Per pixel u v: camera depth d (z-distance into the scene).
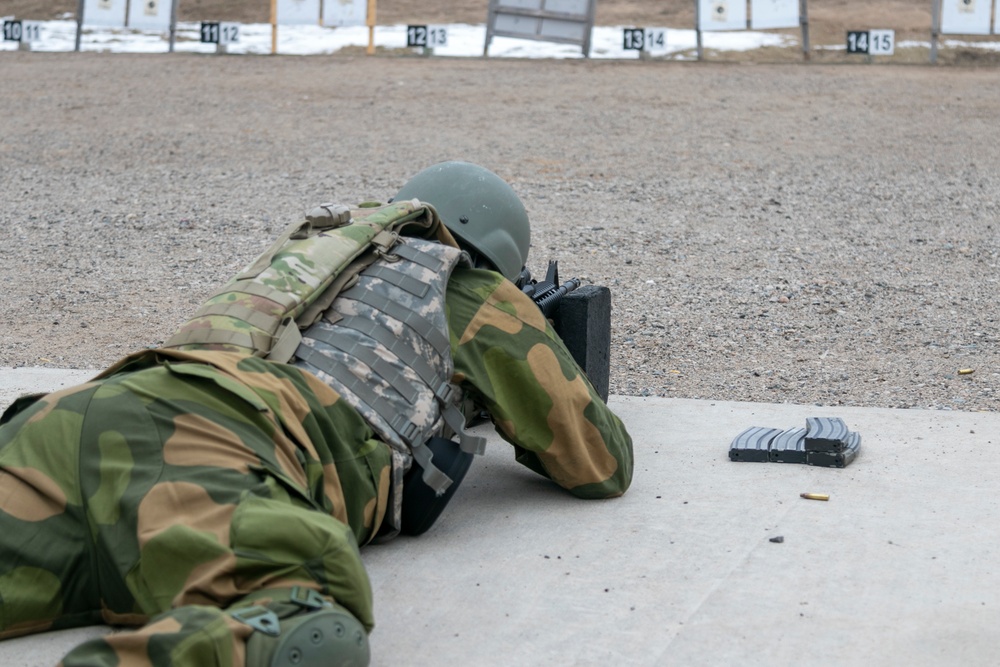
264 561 4.05
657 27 31.84
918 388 8.26
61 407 4.59
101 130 19.84
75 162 17.53
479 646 4.46
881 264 12.08
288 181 16.17
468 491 6.16
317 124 20.22
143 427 4.46
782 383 8.48
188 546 4.05
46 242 13.25
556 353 5.71
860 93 22.69
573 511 5.82
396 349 5.27
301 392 4.88
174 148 18.42
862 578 5.00
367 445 5.05
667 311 10.53
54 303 10.89
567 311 6.91
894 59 27.38
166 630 3.65
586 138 18.91
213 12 34.88
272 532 4.07
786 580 4.99
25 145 18.70
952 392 8.14
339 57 27.88
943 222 13.89
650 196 15.25
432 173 6.51
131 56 28.33
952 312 10.34
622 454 5.89
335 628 3.82
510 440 5.66
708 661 4.33
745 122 20.12
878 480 6.17
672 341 9.66
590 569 5.13
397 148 18.22
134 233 13.62
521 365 5.59
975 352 9.14
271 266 5.38
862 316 10.28
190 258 12.53
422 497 5.29
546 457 5.71
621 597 4.85
